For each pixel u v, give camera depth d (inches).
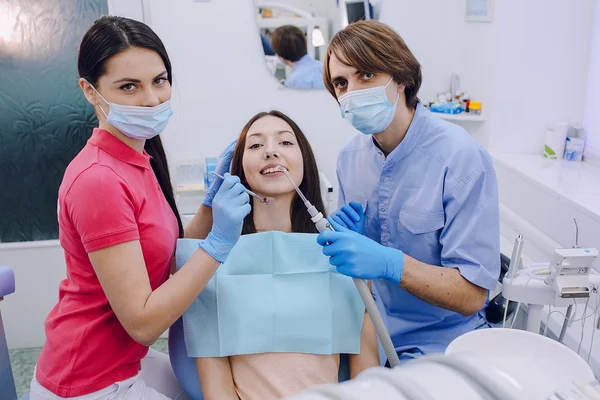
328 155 105.4
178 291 41.3
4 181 91.8
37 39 86.0
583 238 72.4
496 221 53.0
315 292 48.2
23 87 87.8
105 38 40.6
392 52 49.8
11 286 54.3
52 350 44.9
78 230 40.4
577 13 88.2
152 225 44.1
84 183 39.9
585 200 74.1
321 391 15.4
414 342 58.2
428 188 54.4
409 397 14.6
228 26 96.1
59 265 95.7
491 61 93.5
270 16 96.0
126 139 45.0
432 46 99.7
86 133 91.2
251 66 98.7
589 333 67.3
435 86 102.3
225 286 47.5
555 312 69.9
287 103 101.5
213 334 47.2
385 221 58.2
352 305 49.0
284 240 48.4
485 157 53.4
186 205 93.7
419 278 48.9
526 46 91.1
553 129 92.5
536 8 88.9
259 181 50.1
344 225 53.4
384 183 57.5
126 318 40.9
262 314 47.2
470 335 41.0
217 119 101.0
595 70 88.8
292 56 98.2
